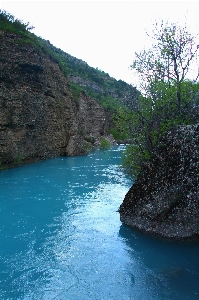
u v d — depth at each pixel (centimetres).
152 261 521
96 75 10181
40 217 769
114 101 7431
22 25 2206
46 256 544
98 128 5153
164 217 614
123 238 621
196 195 587
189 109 806
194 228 587
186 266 502
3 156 1588
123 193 1049
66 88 2969
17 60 1881
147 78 975
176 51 905
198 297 414
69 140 2591
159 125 851
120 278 468
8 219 753
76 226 699
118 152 3009
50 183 1218
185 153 609
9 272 485
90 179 1323
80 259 531
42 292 430
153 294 423
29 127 1912
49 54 2608
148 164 673
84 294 425
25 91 1911
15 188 1110
